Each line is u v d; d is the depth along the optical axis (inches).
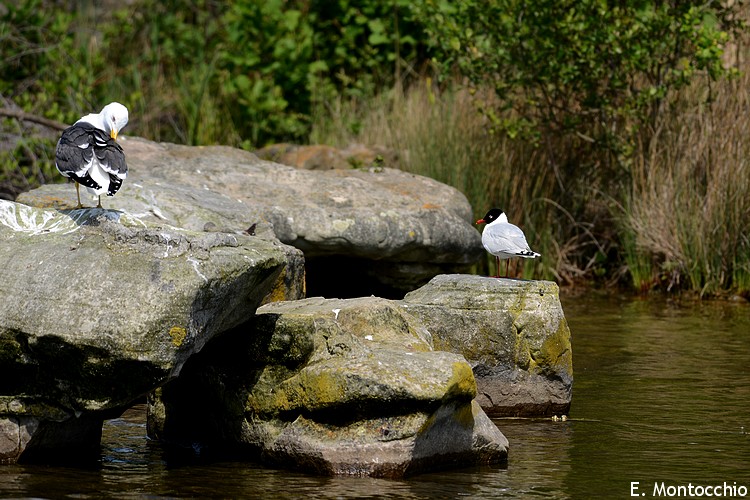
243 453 349.4
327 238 511.2
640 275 697.0
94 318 308.2
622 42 660.1
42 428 336.8
